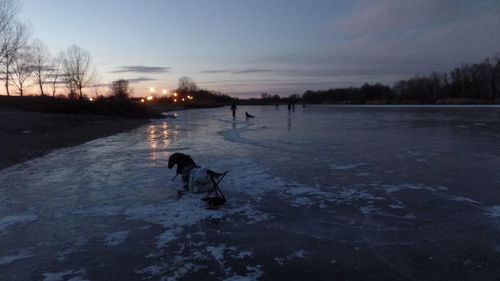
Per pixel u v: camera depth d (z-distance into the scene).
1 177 9.00
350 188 7.64
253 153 12.52
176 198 7.04
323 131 20.61
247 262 4.32
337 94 145.38
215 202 6.48
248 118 38.34
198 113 59.97
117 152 13.18
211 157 11.73
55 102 38.47
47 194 7.37
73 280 3.92
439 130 19.97
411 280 3.84
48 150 13.81
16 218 5.94
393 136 17.38
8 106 35.94
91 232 5.31
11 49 43.19
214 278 3.94
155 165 10.48
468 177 8.48
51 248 4.76
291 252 4.58
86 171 9.68
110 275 4.02
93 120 30.69
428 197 6.89
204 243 4.89
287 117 38.75
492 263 4.21
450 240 4.89
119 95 53.06
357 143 14.91
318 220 5.73
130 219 5.86
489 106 56.00
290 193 7.32
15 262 4.37
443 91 91.38
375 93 121.69
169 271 4.11
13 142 16.05
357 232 5.21
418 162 10.46
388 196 7.00
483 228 5.29
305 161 10.86
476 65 85.19
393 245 4.75
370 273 4.01
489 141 14.91
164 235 5.18
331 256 4.45
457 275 3.93
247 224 5.59
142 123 31.05
